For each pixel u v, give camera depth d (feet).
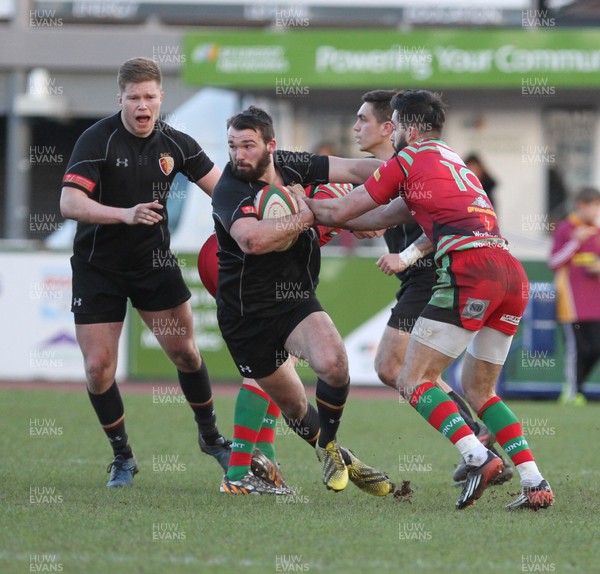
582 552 55.83
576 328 143.02
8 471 82.94
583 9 203.51
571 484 79.66
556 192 212.02
